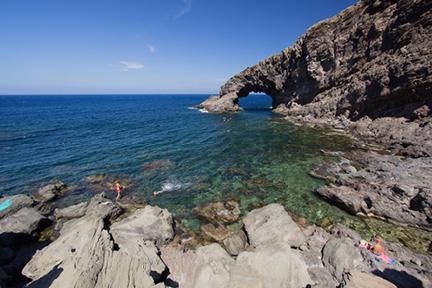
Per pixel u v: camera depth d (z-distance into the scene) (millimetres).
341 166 22781
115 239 12102
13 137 38562
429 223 13227
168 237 13070
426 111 29172
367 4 43750
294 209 16109
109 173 23312
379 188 16531
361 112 38750
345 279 9148
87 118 64688
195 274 9695
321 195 17391
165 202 17578
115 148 32219
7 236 12703
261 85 76125
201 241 13125
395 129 30453
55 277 8461
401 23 35344
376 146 29000
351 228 13734
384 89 33875
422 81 29000
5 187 20625
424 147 23859
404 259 10781
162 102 152500
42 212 16703
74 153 29938
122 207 16844
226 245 12281
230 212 15906
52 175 23062
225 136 38656
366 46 42094
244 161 26047
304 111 53281
